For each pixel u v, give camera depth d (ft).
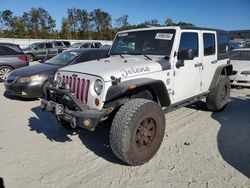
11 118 21.08
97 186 11.77
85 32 242.99
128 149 12.46
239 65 32.60
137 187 11.66
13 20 230.48
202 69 19.26
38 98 27.71
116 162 13.80
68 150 15.25
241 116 21.22
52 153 14.88
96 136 17.22
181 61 16.69
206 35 19.69
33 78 26.04
